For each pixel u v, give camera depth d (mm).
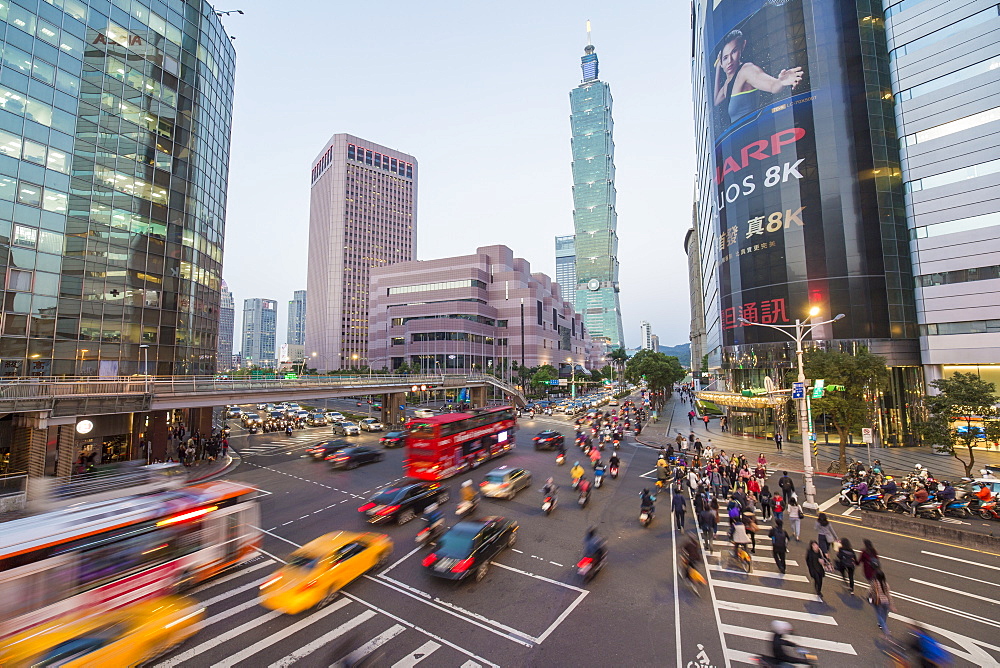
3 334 29391
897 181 41094
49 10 32656
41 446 22953
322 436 46500
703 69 63844
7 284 29672
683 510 19172
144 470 18109
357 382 42844
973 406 25234
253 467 31219
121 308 36312
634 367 75750
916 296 40062
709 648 10641
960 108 37594
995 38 36000
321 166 197125
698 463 28672
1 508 14555
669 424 56281
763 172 45594
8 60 30312
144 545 11633
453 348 101375
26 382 23031
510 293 116875
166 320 39938
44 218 31781
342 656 10320
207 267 46312
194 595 13211
